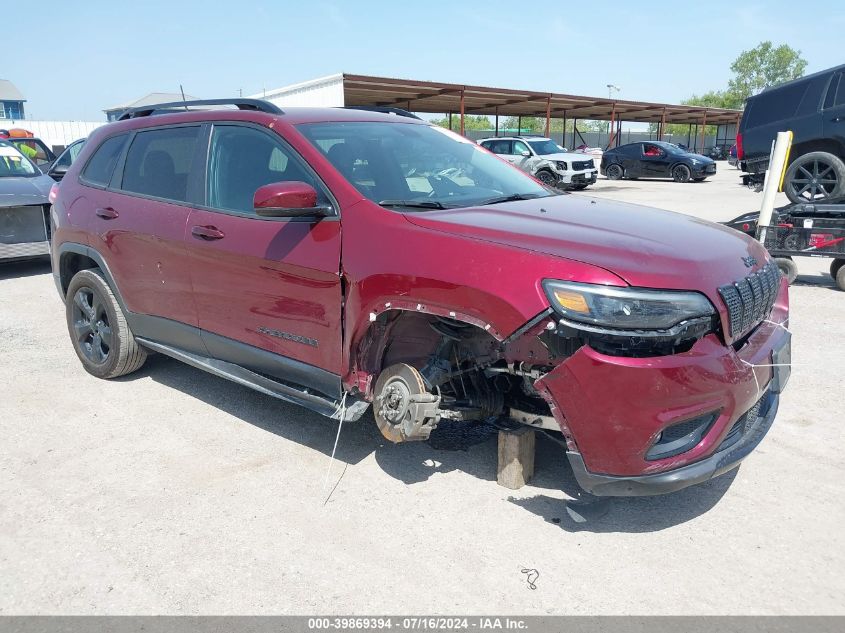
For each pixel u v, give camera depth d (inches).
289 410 172.6
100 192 185.6
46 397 181.6
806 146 405.7
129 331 185.5
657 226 127.1
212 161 157.6
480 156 173.3
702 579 106.1
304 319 135.9
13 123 1518.2
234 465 143.8
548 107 1194.0
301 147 141.0
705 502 128.1
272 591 104.6
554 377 105.7
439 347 124.7
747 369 109.6
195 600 102.8
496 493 131.6
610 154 1133.1
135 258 171.9
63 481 137.7
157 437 157.2
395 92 1032.8
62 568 110.6
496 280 107.8
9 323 256.1
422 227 120.9
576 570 108.5
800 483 134.2
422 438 121.7
